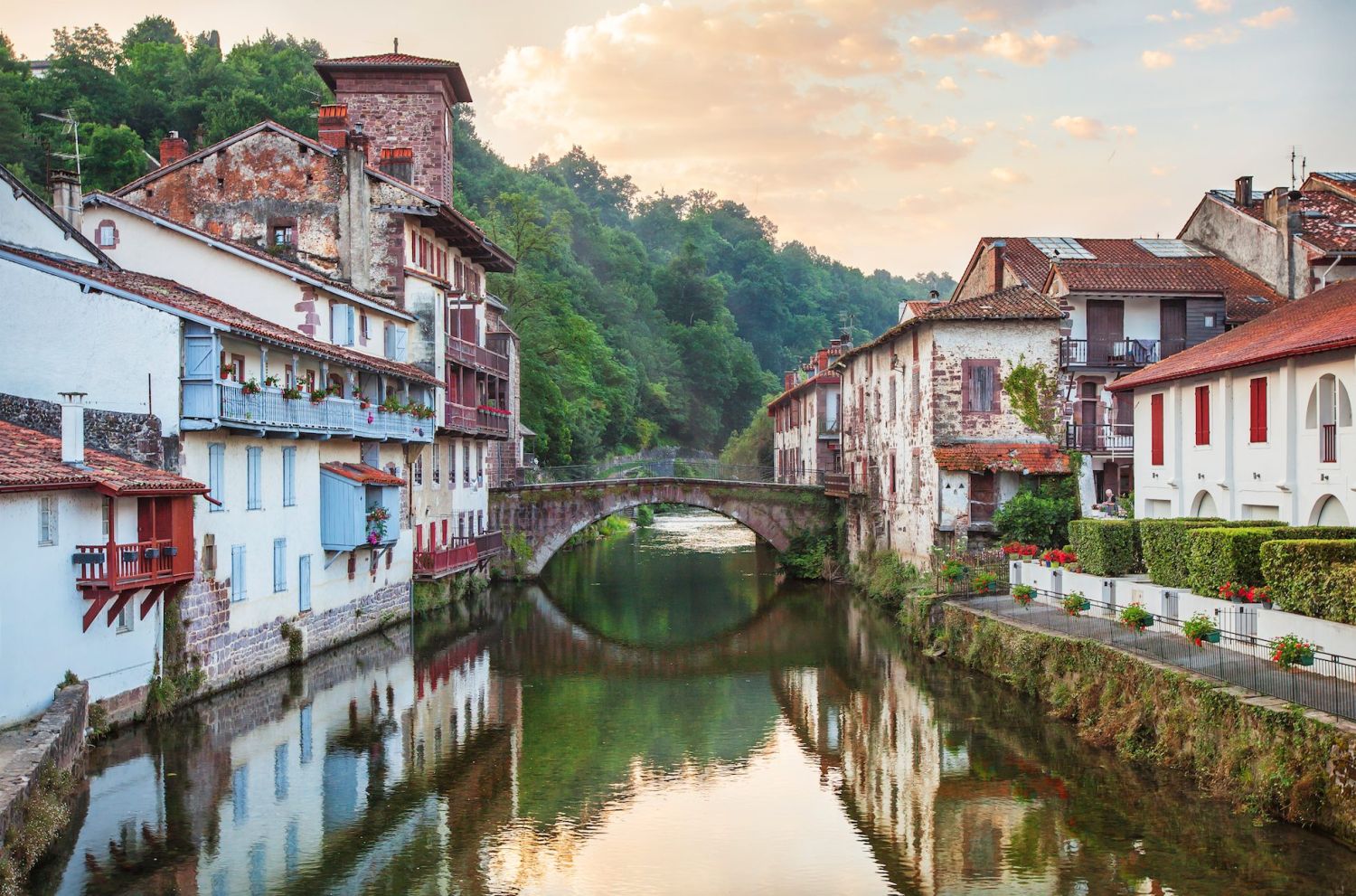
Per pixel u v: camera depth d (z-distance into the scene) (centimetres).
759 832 2117
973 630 3325
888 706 3000
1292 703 1947
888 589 4744
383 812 2172
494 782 2389
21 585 2088
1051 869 1867
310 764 2430
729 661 3806
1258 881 1719
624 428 10688
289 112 7894
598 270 13950
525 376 8119
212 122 7581
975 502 4291
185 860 1875
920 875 1883
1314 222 4703
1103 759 2350
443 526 4788
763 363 16550
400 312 4259
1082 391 4447
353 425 3559
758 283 17088
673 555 7281
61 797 1988
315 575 3488
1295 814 1816
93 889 1748
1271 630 2164
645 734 2827
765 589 5538
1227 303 4497
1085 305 4409
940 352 4369
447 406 4556
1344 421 2662
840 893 1827
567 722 2931
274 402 3028
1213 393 3269
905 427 4806
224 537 2891
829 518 5959
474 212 9562
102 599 2302
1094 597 3006
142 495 2364
